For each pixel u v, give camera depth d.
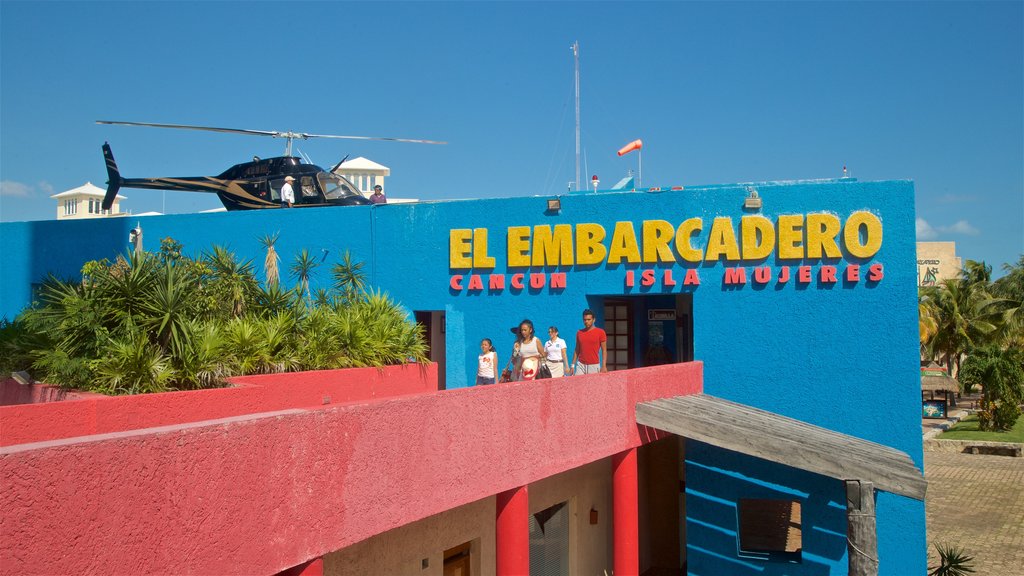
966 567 16.22
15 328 12.56
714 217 15.05
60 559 4.06
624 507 10.88
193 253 19.92
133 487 4.43
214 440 4.93
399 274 17.77
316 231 18.69
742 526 21.66
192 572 4.74
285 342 13.15
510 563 8.26
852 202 14.20
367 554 8.84
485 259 16.92
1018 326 53.31
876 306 14.00
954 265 73.12
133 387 9.64
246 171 24.02
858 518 10.04
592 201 16.08
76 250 21.39
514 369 14.49
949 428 45.03
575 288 16.11
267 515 5.27
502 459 7.98
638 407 11.11
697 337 15.05
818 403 14.24
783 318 14.54
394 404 6.52
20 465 3.90
